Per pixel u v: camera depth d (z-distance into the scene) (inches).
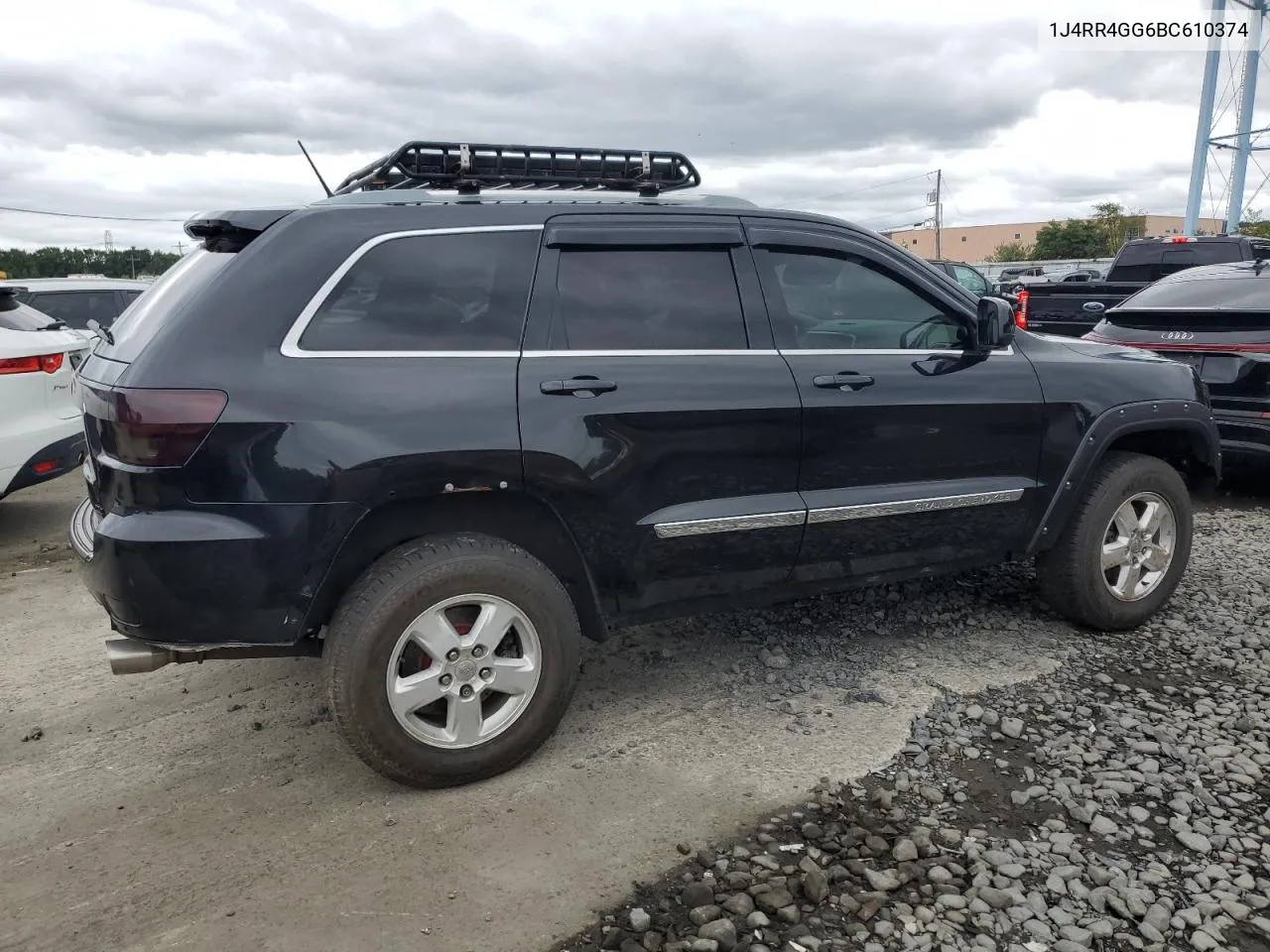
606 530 130.0
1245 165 1593.3
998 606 189.3
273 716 148.1
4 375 233.3
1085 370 167.3
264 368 112.0
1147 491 171.5
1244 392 253.8
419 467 116.4
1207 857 109.0
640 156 144.9
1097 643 170.9
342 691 115.4
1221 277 288.4
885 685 153.7
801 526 142.1
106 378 115.9
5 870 109.5
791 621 181.9
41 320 269.4
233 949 95.3
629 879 105.7
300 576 113.7
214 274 117.0
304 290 116.1
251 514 110.8
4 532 267.6
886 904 101.7
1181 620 181.3
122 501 111.0
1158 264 514.0
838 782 124.7
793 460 140.9
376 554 123.3
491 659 123.4
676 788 124.2
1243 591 197.3
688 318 136.4
